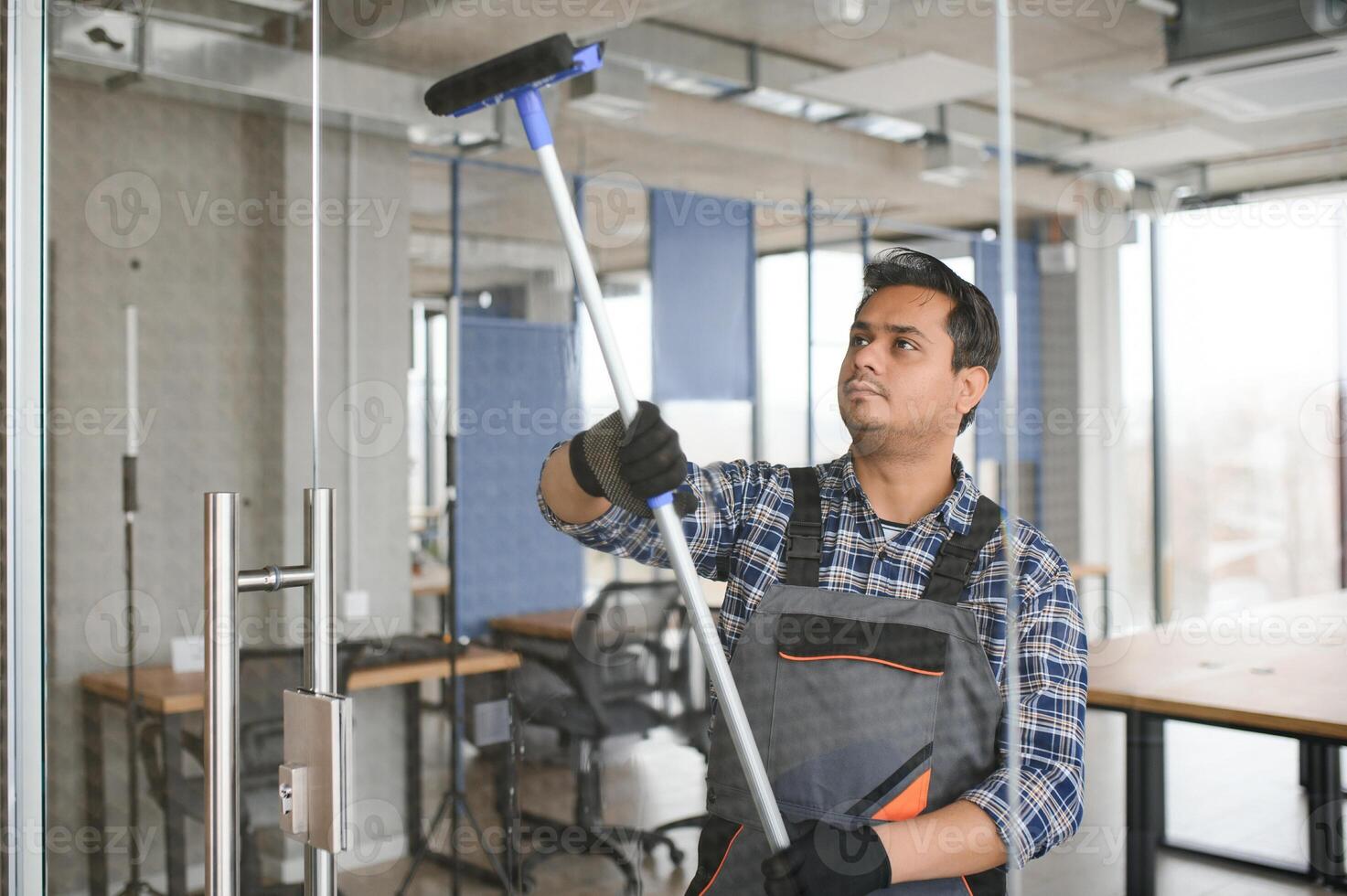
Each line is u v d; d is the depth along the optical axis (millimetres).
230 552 1176
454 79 980
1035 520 774
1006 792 781
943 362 811
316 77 1241
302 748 1194
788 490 888
